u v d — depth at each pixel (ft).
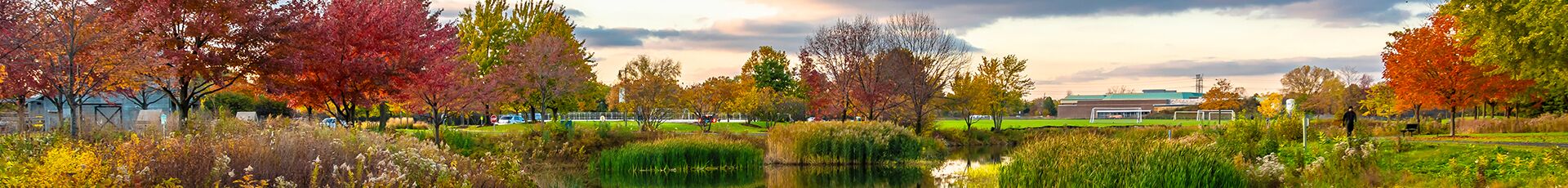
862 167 96.43
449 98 93.15
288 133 48.44
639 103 164.14
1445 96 105.60
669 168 90.12
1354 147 60.13
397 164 45.03
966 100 163.32
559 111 202.28
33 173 34.24
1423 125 119.85
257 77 78.48
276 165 41.34
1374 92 184.65
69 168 33.71
